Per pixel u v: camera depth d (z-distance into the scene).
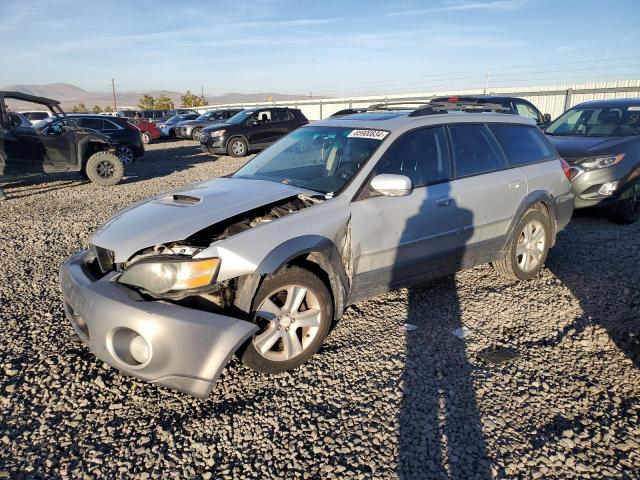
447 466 2.46
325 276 3.46
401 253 3.81
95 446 2.61
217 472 2.43
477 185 4.26
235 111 25.11
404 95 26.78
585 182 7.02
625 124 7.86
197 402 2.98
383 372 3.29
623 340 3.72
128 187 11.21
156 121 31.16
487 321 4.04
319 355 3.50
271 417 2.84
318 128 4.46
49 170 10.75
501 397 3.03
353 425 2.77
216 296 2.97
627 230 6.92
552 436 2.68
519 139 4.91
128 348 2.77
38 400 2.98
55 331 3.86
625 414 2.86
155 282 2.79
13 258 5.77
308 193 3.55
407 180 3.39
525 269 4.86
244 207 3.24
